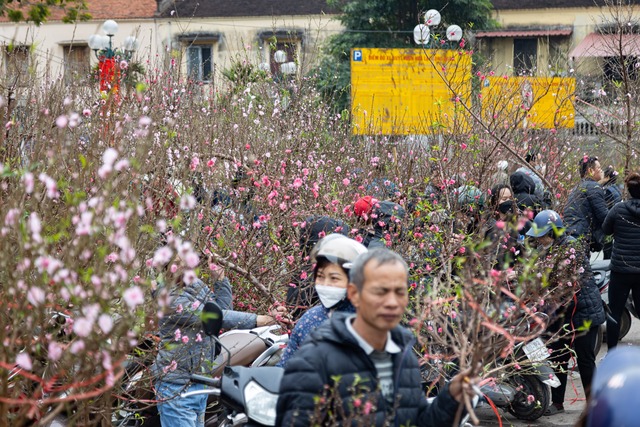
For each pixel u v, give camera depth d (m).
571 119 14.14
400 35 34.19
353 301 4.41
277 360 7.62
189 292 6.75
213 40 40.66
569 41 40.84
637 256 10.41
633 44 14.62
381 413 4.36
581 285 8.86
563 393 9.70
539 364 8.05
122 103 8.30
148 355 6.54
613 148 14.65
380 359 4.42
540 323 5.17
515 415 9.39
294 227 8.64
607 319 10.75
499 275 4.93
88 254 4.84
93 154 6.50
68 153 6.56
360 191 9.92
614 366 3.18
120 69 11.01
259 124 11.20
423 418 4.49
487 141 10.71
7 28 22.34
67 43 38.25
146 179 6.79
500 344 6.02
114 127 7.08
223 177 8.57
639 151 12.57
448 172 9.98
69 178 6.04
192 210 6.91
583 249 8.98
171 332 6.58
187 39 40.25
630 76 14.34
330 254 5.67
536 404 8.98
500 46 40.06
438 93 24.91
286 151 9.54
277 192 8.48
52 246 5.30
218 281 7.58
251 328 7.60
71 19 10.82
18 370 5.19
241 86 13.16
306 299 7.93
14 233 5.12
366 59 26.33
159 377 6.46
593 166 12.06
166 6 40.69
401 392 4.43
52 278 4.77
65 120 5.38
